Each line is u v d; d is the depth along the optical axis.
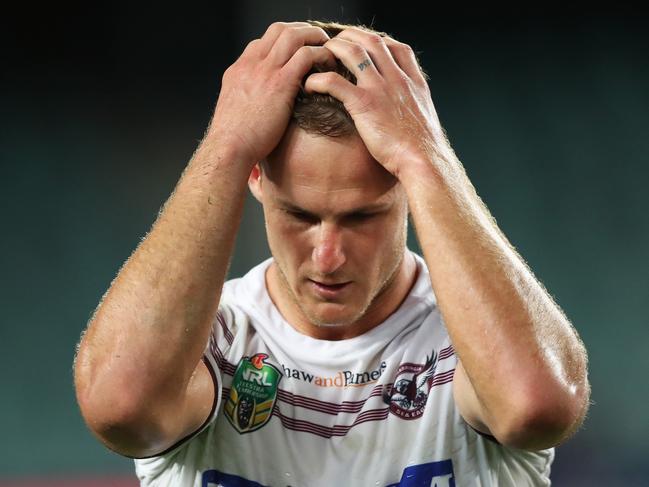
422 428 6.11
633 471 22.53
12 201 36.19
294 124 5.68
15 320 31.47
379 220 5.70
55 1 42.25
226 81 6.01
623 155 39.19
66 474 24.03
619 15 46.41
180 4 42.12
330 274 5.62
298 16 33.16
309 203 5.57
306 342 6.37
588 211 36.56
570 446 23.38
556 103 42.12
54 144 38.44
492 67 44.22
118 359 5.48
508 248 5.73
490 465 6.07
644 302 32.09
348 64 5.83
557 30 45.78
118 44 42.00
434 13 46.09
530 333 5.36
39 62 41.50
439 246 5.52
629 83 42.81
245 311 6.53
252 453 6.19
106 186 36.88
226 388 6.26
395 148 5.63
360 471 6.16
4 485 23.50
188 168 5.95
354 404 6.26
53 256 34.19
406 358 6.31
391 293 6.43
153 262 5.66
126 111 39.91
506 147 40.09
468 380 5.72
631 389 27.31
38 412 27.02
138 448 5.66
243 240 25.09
